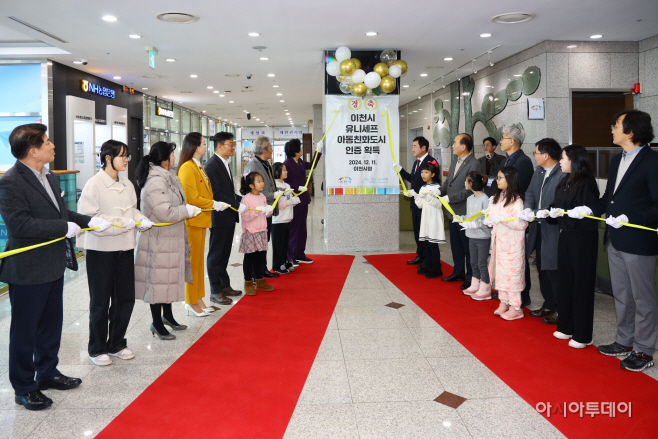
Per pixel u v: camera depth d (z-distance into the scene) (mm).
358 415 2482
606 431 2291
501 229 4016
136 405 2600
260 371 3049
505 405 2574
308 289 5152
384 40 7031
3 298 4812
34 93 8969
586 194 3314
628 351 3242
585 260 3309
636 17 6082
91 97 10633
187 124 19531
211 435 2291
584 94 7945
